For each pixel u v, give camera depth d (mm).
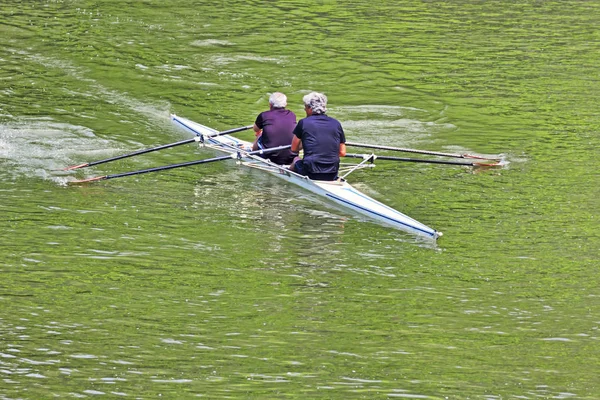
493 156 54656
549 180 50688
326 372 31109
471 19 90062
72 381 30141
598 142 57344
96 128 58688
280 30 84688
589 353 32625
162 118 61312
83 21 84562
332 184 48156
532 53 78562
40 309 35094
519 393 30000
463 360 32062
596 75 72250
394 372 31188
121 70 71188
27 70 70125
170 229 43281
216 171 51844
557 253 41094
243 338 33312
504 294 37156
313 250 41312
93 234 42312
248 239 42375
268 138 51062
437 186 49906
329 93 67875
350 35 83625
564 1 98125
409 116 62812
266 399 29344
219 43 79562
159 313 35062
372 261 40250
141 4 91938
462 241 42500
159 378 30469
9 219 43656
